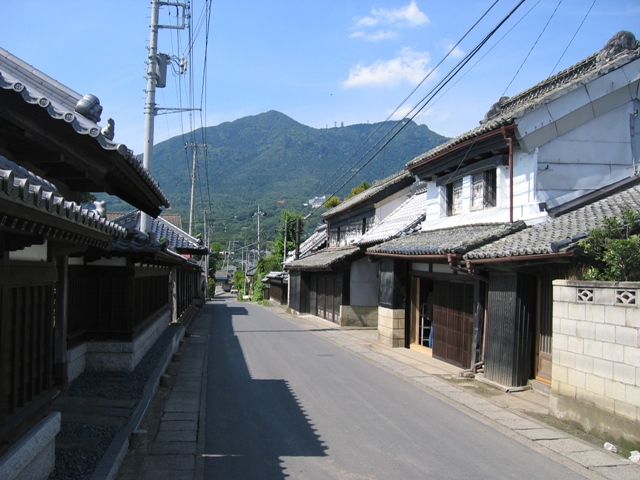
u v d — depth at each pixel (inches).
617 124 477.7
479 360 495.8
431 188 677.3
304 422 342.0
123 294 449.4
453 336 568.1
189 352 648.4
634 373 289.0
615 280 319.0
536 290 436.8
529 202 467.5
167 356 526.0
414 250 553.0
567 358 343.9
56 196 161.9
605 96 466.0
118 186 281.4
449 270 574.2
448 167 598.5
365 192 1149.7
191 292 1358.3
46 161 223.5
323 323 1052.5
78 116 229.3
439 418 356.2
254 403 390.6
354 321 965.8
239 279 3107.8
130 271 450.0
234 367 542.6
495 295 456.1
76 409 320.2
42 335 215.5
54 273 227.3
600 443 304.0
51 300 225.8
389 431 325.4
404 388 450.0
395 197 973.2
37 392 210.7
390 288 705.6
